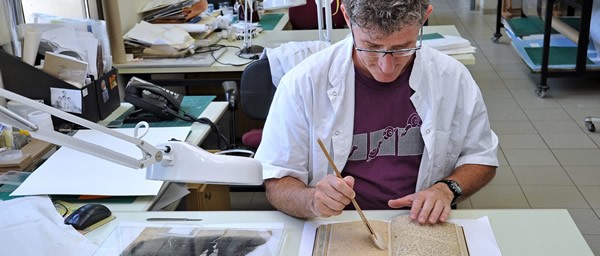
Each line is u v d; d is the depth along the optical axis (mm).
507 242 1211
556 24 4641
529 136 3570
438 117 1473
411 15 1189
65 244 1231
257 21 3578
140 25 2943
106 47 2189
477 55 5203
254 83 2139
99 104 2068
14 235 1261
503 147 3445
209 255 1172
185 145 967
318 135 1442
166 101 2062
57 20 2215
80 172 1591
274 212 1380
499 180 3082
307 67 1464
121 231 1288
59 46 2037
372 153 1467
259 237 1240
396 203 1335
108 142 1822
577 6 4117
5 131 1726
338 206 1226
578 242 1208
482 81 4547
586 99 4109
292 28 3846
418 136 1461
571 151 3355
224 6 3695
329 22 2492
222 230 1274
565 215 1310
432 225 1251
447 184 1393
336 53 1472
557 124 3721
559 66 4156
